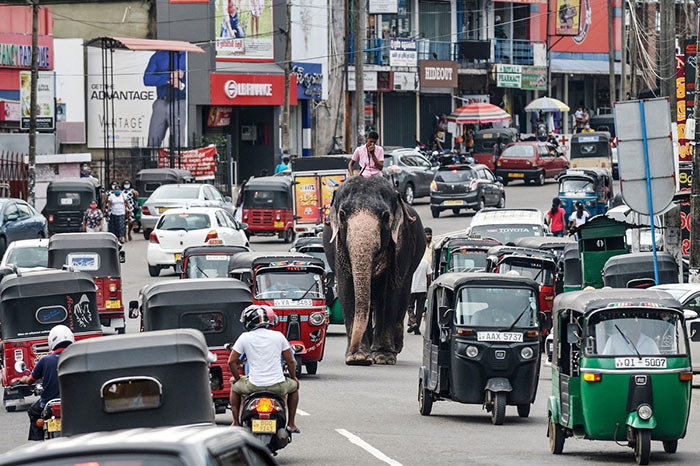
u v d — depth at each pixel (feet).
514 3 460.55
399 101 420.36
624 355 85.71
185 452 39.99
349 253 127.75
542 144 371.35
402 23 420.77
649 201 139.13
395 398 118.93
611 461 86.48
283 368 84.74
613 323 86.74
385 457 86.53
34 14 271.69
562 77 490.90
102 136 344.08
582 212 242.58
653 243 139.44
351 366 141.69
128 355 73.46
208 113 358.23
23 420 111.45
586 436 86.43
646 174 139.13
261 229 254.06
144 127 345.92
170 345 73.77
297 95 371.97
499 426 104.06
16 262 170.91
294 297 129.18
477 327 105.09
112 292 158.40
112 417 72.79
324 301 130.41
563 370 90.27
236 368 81.41
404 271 135.74
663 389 85.30
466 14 443.32
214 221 216.54
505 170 366.84
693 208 147.54
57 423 85.30
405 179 311.68
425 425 103.60
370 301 132.57
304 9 374.22
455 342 105.19
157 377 73.31
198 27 351.46
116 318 159.43
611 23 422.41
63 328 88.89
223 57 354.54
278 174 296.30
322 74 382.63
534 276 160.45
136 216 280.31
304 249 181.78
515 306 106.32
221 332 104.27
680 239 173.78
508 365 104.58
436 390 106.73
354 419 105.70
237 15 355.97
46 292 118.73
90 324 120.26
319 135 390.01
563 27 470.39
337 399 116.88
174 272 224.33
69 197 258.78
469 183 297.53
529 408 109.60
